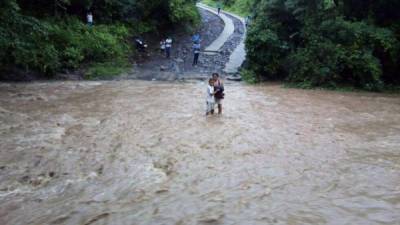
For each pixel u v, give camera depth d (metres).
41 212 5.88
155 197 6.35
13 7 17.83
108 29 26.23
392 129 11.23
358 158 8.28
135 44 27.19
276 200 6.03
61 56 21.56
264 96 17.36
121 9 27.91
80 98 15.80
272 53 22.28
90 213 5.78
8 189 6.86
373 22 21.72
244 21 40.41
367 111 14.17
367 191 6.33
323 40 20.77
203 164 8.05
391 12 22.27
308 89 20.00
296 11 21.66
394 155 8.50
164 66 24.67
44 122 11.59
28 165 8.00
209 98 12.81
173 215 5.59
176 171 7.65
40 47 20.45
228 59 26.47
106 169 7.82
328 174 7.26
